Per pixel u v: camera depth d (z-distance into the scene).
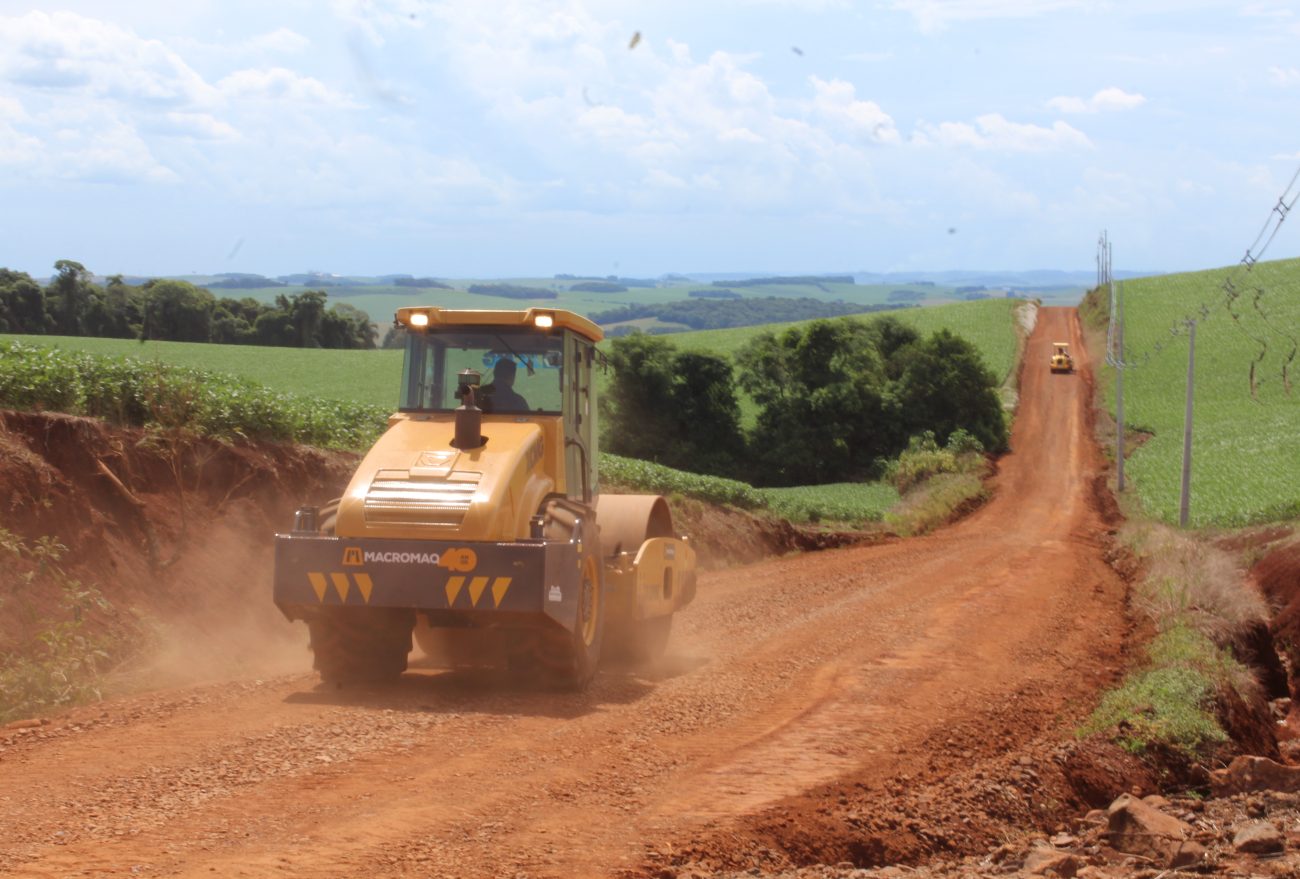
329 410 23.94
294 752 9.03
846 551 38.34
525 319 12.58
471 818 7.62
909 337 97.75
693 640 17.30
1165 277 155.12
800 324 91.12
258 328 114.69
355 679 12.14
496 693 11.77
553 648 11.59
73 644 12.50
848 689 13.32
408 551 11.07
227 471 18.22
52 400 16.73
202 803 7.66
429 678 12.58
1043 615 21.59
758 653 15.92
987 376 87.38
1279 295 132.25
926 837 8.62
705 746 10.12
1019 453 84.69
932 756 10.54
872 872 7.65
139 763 8.62
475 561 11.02
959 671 15.03
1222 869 8.30
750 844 7.71
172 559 15.84
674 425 84.19
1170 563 27.28
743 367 90.44
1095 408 98.38
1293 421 80.88
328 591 11.16
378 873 6.48
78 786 7.98
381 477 11.52
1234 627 21.86
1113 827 9.45
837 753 10.23
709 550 33.38
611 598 13.50
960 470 72.69
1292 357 107.12
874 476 83.75
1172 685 14.56
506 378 12.72
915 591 24.77
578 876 6.68
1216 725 13.46
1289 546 30.83
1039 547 40.00
